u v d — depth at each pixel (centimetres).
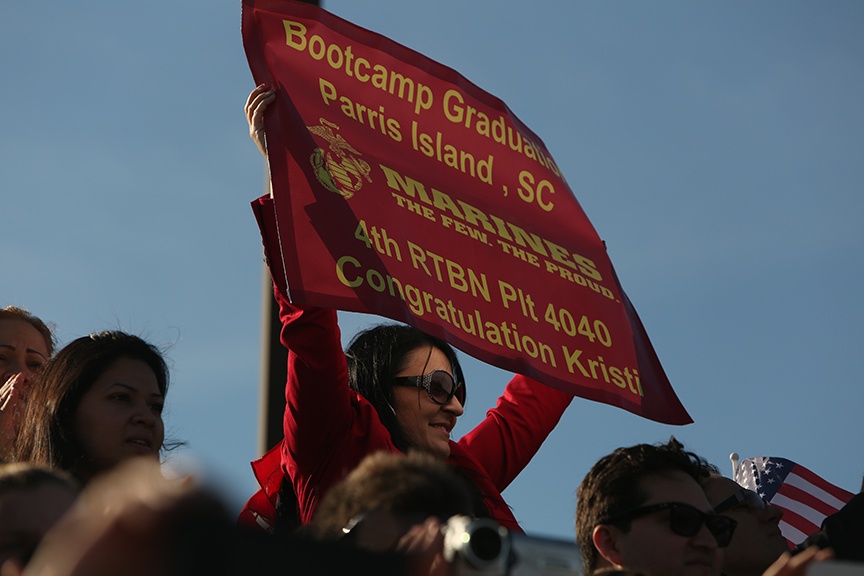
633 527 1035
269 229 1103
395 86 1232
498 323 1200
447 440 1225
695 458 1143
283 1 1177
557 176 1359
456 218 1214
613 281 1337
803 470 1780
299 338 1083
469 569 565
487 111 1308
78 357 1119
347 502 694
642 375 1312
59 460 1086
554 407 1429
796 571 640
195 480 371
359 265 1096
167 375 1166
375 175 1166
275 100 1137
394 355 1223
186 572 363
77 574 365
